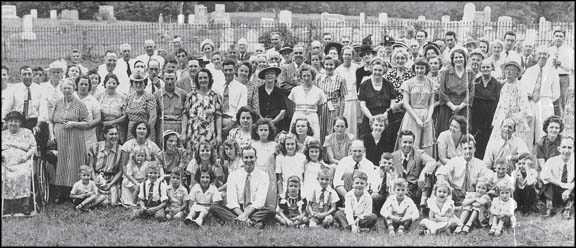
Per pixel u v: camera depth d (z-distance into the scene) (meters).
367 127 10.62
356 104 11.00
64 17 32.09
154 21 33.31
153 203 9.57
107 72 12.14
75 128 10.31
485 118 10.70
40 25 28.19
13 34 24.94
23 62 20.80
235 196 9.37
